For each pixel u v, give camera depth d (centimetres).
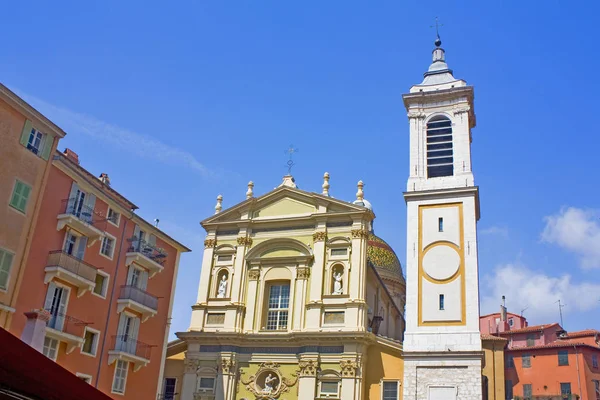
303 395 4381
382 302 5947
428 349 4231
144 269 4166
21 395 1081
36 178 3309
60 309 3444
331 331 4459
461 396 4050
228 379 4622
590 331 7181
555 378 6675
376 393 4338
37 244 3328
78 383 1135
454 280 4381
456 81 5162
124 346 3850
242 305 4859
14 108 3186
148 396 4038
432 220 4612
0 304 3006
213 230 5241
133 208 4175
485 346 6209
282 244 4994
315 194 4966
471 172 4734
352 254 4712
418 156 4928
